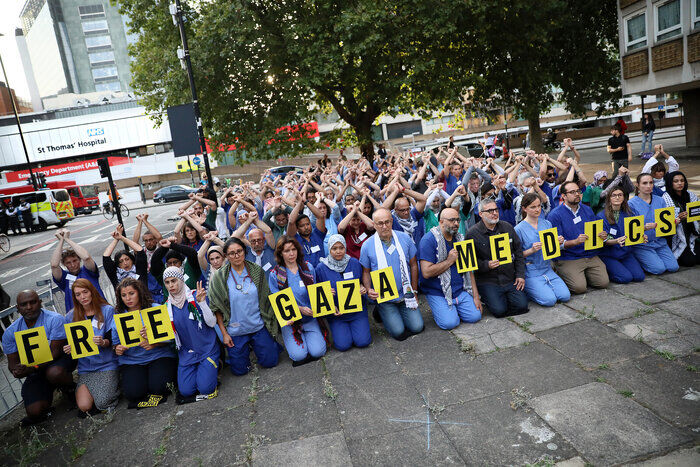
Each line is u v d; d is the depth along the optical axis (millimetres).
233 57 16062
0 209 26719
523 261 5355
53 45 106312
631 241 5629
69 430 4281
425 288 5406
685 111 19078
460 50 19875
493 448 3229
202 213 7539
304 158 47844
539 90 22422
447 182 7902
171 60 16891
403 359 4672
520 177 7070
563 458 3041
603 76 22344
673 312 4777
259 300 4816
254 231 5352
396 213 6215
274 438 3676
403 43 15500
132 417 4344
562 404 3584
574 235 5633
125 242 5730
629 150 12445
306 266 5078
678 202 5949
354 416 3816
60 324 4746
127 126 56719
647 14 16594
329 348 5184
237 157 18859
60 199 28016
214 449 3652
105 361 4574
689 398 3451
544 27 18984
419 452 3285
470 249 5164
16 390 5148
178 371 4551
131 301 4523
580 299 5457
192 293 4570
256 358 5207
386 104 16688
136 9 18062
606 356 4160
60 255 5547
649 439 3100
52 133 55500
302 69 15953
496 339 4785
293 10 16594
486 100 23000
